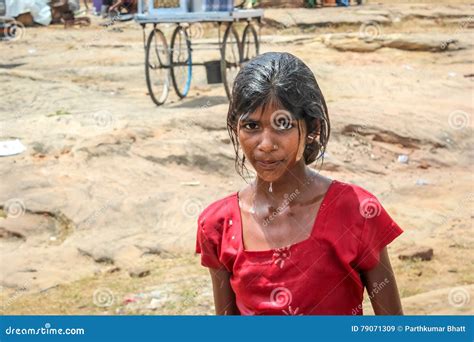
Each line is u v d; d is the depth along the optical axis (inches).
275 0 962.7
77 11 1098.7
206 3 484.7
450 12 879.7
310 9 941.2
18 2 965.8
